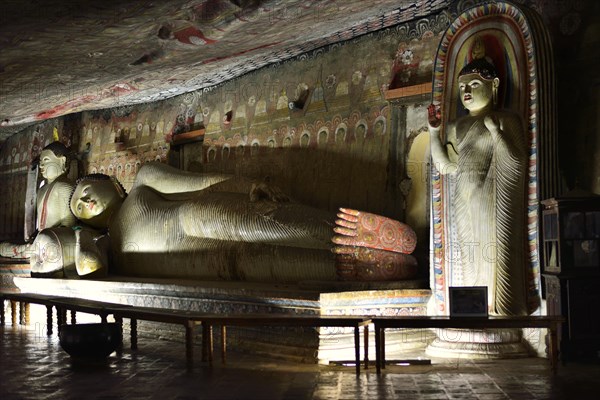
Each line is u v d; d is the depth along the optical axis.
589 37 7.20
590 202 6.47
